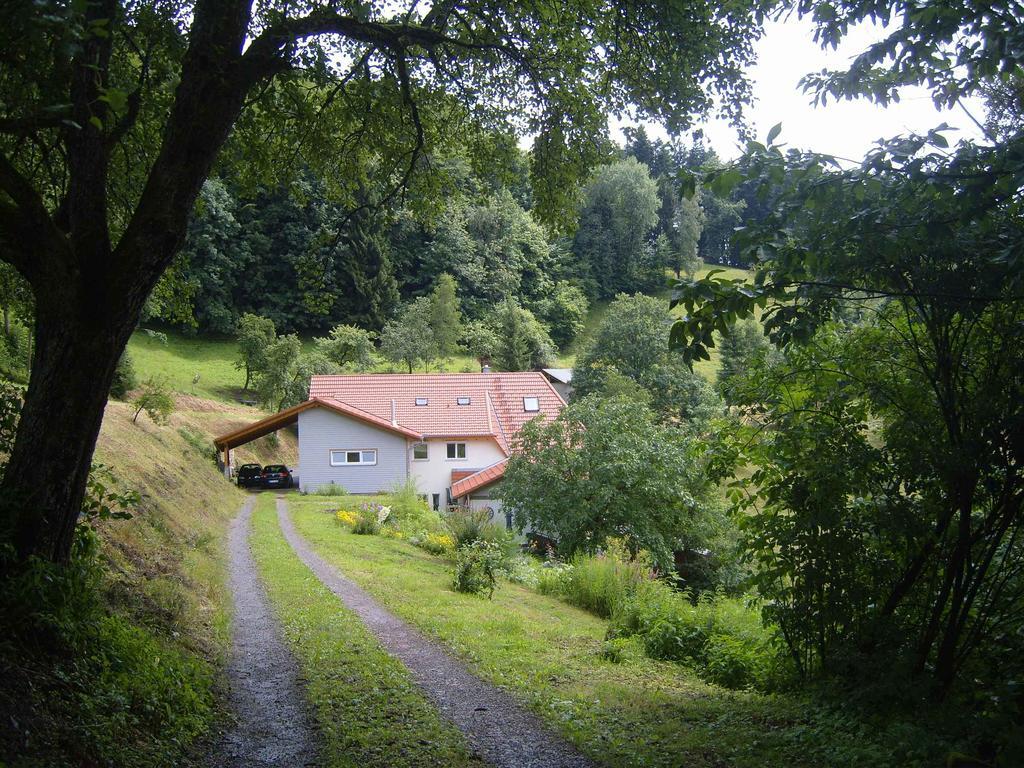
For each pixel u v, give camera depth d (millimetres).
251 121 10414
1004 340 6121
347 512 25531
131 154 9875
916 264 5887
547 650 9922
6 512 5727
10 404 6922
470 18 9727
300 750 5750
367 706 6918
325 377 43656
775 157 5457
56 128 6676
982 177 4754
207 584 11672
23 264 5988
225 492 28641
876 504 6973
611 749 6031
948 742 5523
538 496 22594
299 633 9703
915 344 6785
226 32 6727
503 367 70812
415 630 10375
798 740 6133
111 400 28328
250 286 72500
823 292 6043
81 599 5988
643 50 9617
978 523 6770
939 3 5113
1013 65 5191
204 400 50344
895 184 5293
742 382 7781
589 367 57531
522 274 92312
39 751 4066
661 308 57812
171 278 11148
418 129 10141
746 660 9156
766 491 7863
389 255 77812
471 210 86250
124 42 8703
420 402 42312
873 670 6840
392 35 8242
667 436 23328
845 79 5992
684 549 22625
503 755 5891
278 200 72812
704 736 6352
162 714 5594
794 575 7598
